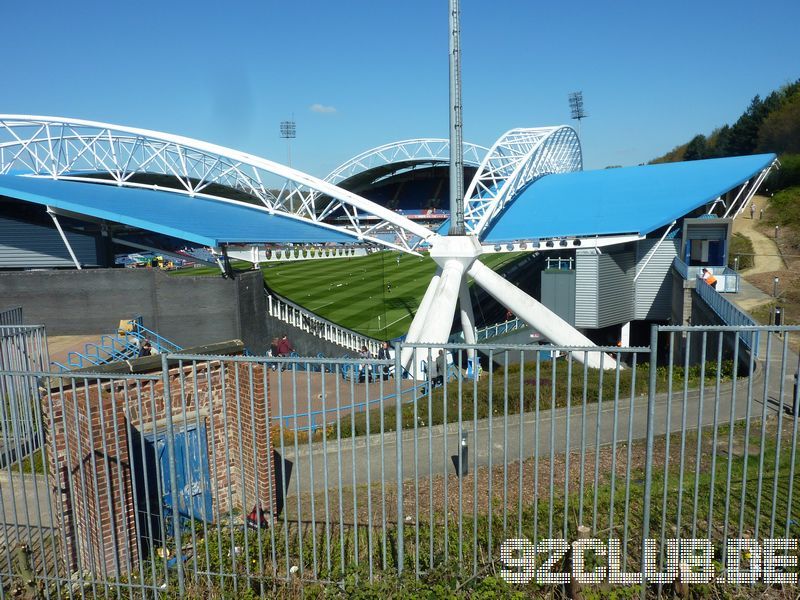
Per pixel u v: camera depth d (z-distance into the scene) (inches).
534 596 253.3
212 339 1036.5
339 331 1232.8
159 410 351.3
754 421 500.7
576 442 487.8
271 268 2716.5
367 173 3777.1
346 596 256.5
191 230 1074.7
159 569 306.7
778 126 3513.8
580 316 1338.6
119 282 1035.3
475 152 3228.3
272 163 1497.3
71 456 334.6
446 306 1043.3
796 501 331.6
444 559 269.6
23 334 528.4
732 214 2028.8
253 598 265.6
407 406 632.4
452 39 1007.0
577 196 1753.2
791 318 924.0
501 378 770.8
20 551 295.1
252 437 371.2
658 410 553.3
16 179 1358.3
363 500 407.2
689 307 1085.1
